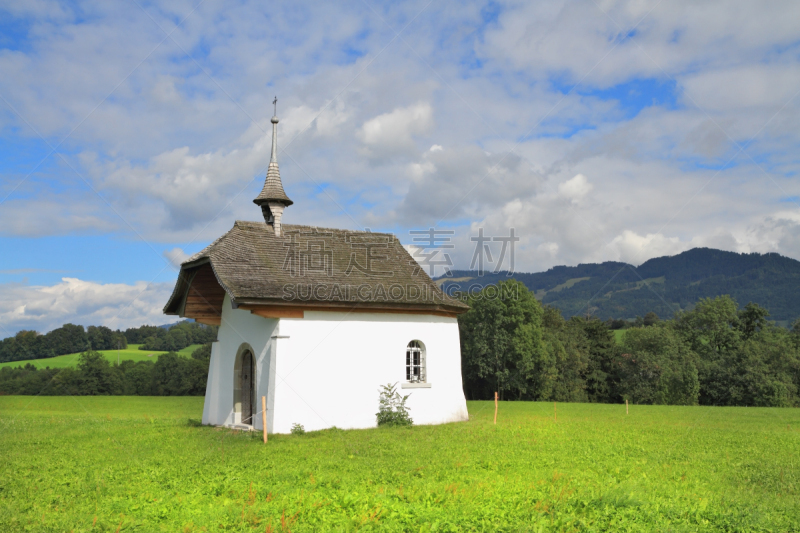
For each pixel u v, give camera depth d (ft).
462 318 199.11
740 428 69.62
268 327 61.31
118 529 26.05
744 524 26.66
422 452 46.29
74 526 26.76
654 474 38.09
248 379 68.13
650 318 322.96
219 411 69.21
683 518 27.71
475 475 36.96
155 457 45.39
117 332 252.21
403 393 67.67
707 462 43.34
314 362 61.31
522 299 190.70
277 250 68.49
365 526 25.67
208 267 65.72
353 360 64.23
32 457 46.32
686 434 60.75
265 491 32.76
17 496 33.35
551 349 200.34
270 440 53.93
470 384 208.74
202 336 259.19
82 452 48.60
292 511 28.09
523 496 30.73
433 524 25.35
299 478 36.04
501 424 68.64
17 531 26.55
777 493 34.14
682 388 204.95
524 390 194.29
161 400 148.36
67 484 36.35
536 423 70.49
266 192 72.59
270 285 60.49
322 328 62.34
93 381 205.05
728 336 232.53
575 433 59.82
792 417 89.76
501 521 26.35
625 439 55.21
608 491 30.78
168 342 252.83
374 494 31.60
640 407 117.39
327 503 29.68
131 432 62.03
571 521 26.32
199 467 40.78
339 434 57.77
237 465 41.19
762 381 196.34
